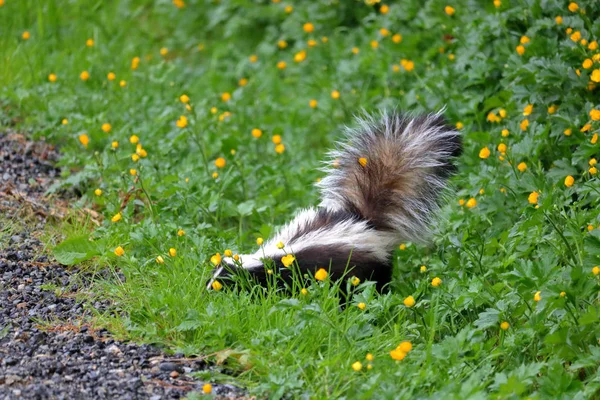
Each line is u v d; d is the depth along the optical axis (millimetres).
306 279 9453
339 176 10414
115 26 18188
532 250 9609
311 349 8242
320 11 17484
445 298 8930
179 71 16938
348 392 7508
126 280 9703
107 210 11156
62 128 13617
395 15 15508
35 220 11180
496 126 12109
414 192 10172
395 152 10242
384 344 8320
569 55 11008
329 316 8633
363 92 14734
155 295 9000
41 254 10258
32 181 12164
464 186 11453
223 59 17688
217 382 7898
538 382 7574
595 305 8359
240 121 14812
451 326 8688
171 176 11562
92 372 7914
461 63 12898
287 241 9789
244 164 12914
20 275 9742
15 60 15703
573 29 11547
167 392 7680
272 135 14336
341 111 14680
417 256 10445
